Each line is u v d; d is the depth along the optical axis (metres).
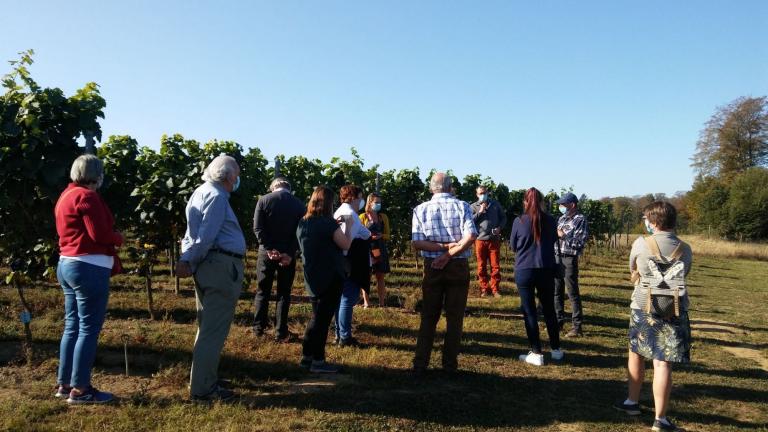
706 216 42.75
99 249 3.77
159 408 3.70
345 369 4.90
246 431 3.39
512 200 20.31
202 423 3.47
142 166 7.90
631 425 3.96
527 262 5.48
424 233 4.96
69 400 3.73
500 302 9.23
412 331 6.61
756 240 38.53
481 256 9.90
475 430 3.72
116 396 3.92
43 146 4.45
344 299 5.74
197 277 3.92
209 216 3.80
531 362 5.51
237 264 3.99
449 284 4.95
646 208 4.09
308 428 3.53
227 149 8.96
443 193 5.08
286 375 4.64
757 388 5.04
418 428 3.67
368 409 3.95
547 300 5.62
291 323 6.69
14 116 4.33
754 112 51.31
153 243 7.82
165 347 5.21
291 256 5.59
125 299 7.84
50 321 6.11
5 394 3.87
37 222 4.70
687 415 4.20
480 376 4.95
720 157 52.38
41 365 4.51
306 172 12.48
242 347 5.36
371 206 7.73
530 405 4.27
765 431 3.93
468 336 6.57
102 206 3.77
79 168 3.79
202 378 3.88
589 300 10.53
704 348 6.76
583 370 5.38
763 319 9.50
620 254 26.70
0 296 7.52
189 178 7.57
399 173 15.02
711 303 11.35
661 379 3.83
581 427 3.88
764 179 39.81
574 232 6.98
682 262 3.81
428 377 4.84
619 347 6.45
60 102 4.50
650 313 3.87
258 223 5.49
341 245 4.72
